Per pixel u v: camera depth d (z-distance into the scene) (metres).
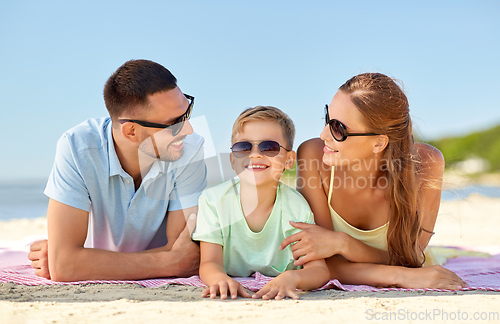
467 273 2.90
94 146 2.43
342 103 2.46
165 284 2.16
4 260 3.18
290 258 2.42
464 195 3.67
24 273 2.55
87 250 2.27
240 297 1.94
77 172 2.35
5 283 2.20
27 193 13.98
